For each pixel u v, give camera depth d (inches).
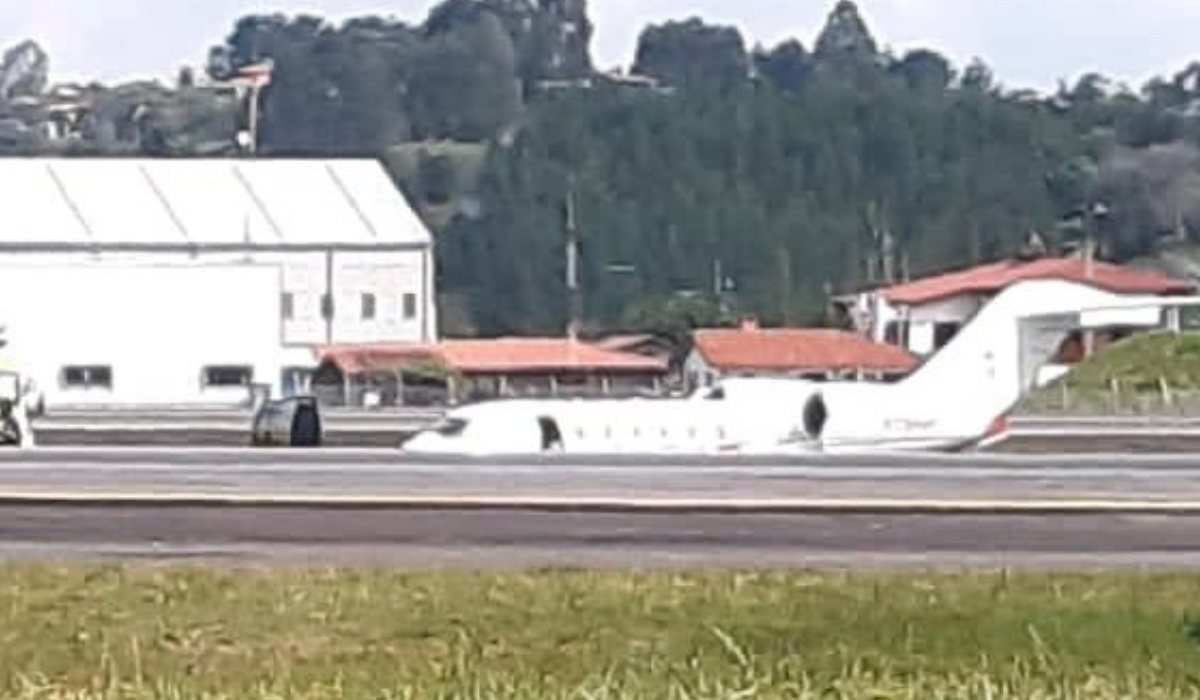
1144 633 2751.0
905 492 4055.1
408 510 3796.8
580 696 1841.8
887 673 2272.4
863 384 6437.0
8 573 3120.1
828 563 3284.9
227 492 3956.7
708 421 5831.7
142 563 3225.9
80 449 4921.3
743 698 1820.9
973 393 6382.9
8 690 2097.7
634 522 3686.0
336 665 2640.3
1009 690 1893.5
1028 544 3499.0
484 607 2957.7
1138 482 4254.4
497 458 4569.4
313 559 3292.3
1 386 6378.0
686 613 2915.8
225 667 2632.9
